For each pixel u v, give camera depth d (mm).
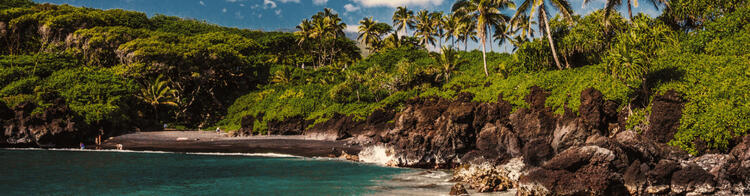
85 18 83812
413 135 31859
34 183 24391
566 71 36156
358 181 24828
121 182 24891
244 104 70500
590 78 31750
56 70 67062
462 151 32188
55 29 80812
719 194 17984
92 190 22438
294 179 25750
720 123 22406
